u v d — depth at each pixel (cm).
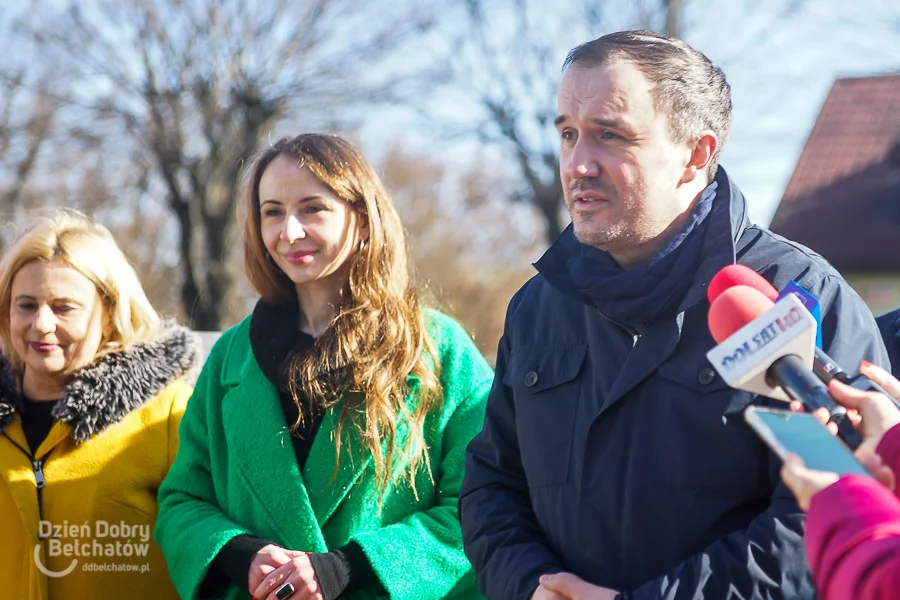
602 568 217
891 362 282
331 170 302
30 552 317
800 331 163
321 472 286
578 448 225
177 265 1850
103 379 327
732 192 229
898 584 133
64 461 323
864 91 1875
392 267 305
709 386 211
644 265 224
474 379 302
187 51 1805
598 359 230
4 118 1791
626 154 222
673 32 1675
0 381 329
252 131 1791
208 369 316
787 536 193
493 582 227
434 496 293
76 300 325
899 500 151
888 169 1728
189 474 307
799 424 150
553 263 242
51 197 1808
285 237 299
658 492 212
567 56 238
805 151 1805
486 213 2545
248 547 278
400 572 273
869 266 1627
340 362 290
